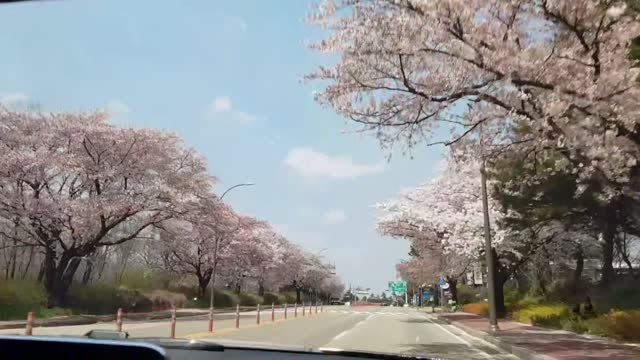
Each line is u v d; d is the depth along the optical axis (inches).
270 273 2972.4
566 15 548.4
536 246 1298.0
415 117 644.7
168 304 1921.8
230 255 2317.9
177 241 1946.4
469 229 1288.1
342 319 1610.5
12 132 1354.6
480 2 544.4
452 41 572.1
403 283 4308.6
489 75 579.8
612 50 564.7
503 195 1144.2
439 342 869.2
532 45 587.5
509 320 1382.9
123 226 1851.6
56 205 1321.4
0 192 1286.9
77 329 998.4
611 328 855.1
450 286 2294.5
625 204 978.7
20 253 1601.9
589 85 550.3
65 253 1409.9
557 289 1454.2
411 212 1475.1
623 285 1114.7
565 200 1040.2
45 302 1317.7
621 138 625.6
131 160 1450.5
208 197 1630.2
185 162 1583.4
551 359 596.1
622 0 562.9
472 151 717.3
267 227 2893.7
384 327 1243.8
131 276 2021.4
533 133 655.8
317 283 4306.1
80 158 1386.6
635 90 550.3
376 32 584.4
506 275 1440.7
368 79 625.0
